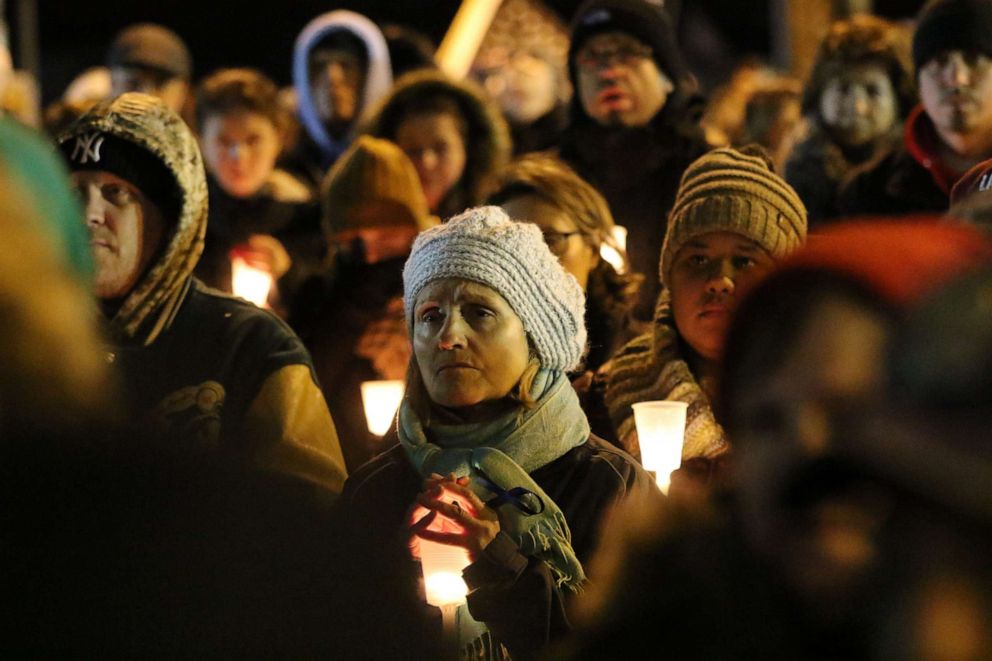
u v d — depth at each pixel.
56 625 2.91
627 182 10.19
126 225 7.17
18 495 2.97
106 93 16.59
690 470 7.05
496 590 5.43
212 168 12.34
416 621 3.10
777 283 2.66
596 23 10.30
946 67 9.30
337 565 3.05
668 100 10.46
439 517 5.59
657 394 7.35
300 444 6.95
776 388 2.61
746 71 15.09
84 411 3.06
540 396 6.20
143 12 21.94
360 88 14.00
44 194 3.44
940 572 2.46
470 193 11.44
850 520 2.55
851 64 11.01
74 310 3.11
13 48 19.30
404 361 8.87
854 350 2.56
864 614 2.56
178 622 2.93
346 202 9.26
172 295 7.21
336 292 9.12
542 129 13.30
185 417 6.96
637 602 2.94
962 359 2.42
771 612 2.76
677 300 7.33
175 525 2.98
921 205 9.84
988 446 2.41
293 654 2.96
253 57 21.80
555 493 6.04
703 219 7.26
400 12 21.34
